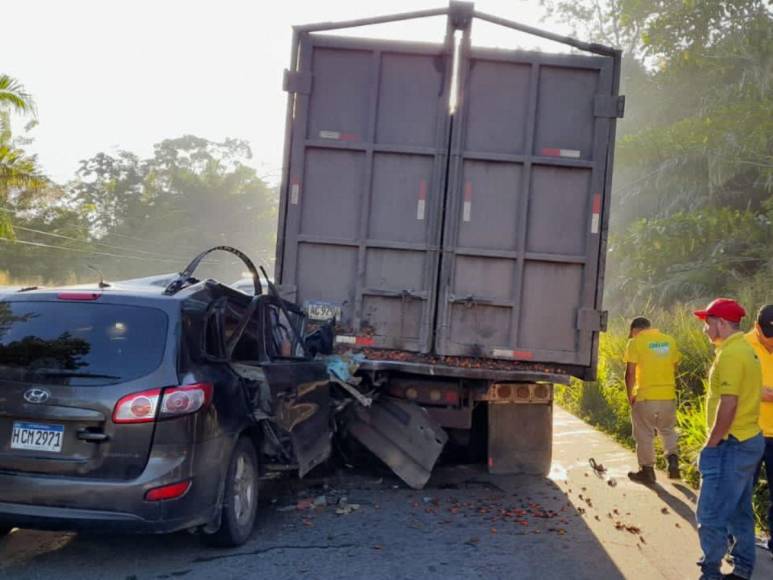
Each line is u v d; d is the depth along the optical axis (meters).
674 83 24.17
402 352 7.87
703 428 9.16
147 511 4.93
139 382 5.07
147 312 5.36
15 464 4.99
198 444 5.14
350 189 7.85
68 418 4.99
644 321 8.65
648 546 6.20
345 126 7.83
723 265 17.27
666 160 19.25
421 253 7.83
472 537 6.21
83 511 4.91
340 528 6.34
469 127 7.80
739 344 5.08
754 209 19.56
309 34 7.84
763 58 18.91
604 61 7.79
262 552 5.65
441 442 7.97
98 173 73.00
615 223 22.56
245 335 6.29
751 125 17.42
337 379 7.39
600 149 7.75
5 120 28.50
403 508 7.04
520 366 7.86
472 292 7.79
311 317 7.83
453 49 7.77
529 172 7.76
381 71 7.83
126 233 69.50
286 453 6.35
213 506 5.29
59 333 5.27
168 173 76.00
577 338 7.77
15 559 5.38
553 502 7.45
